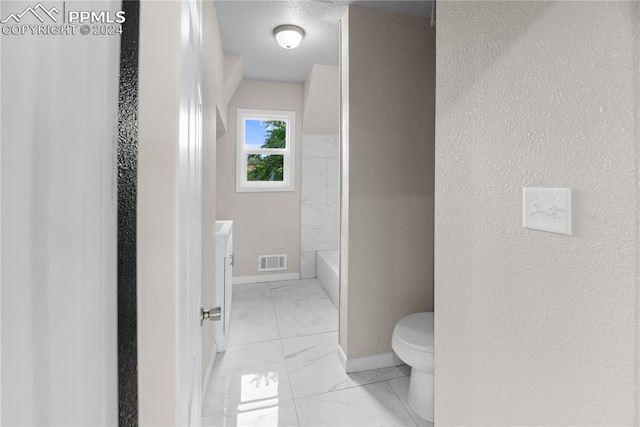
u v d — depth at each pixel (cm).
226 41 254
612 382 65
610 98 64
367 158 194
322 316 279
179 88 35
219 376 191
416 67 201
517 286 85
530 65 81
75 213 25
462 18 103
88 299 26
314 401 171
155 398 35
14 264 22
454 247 108
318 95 340
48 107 23
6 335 22
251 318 274
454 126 107
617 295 64
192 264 56
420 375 162
